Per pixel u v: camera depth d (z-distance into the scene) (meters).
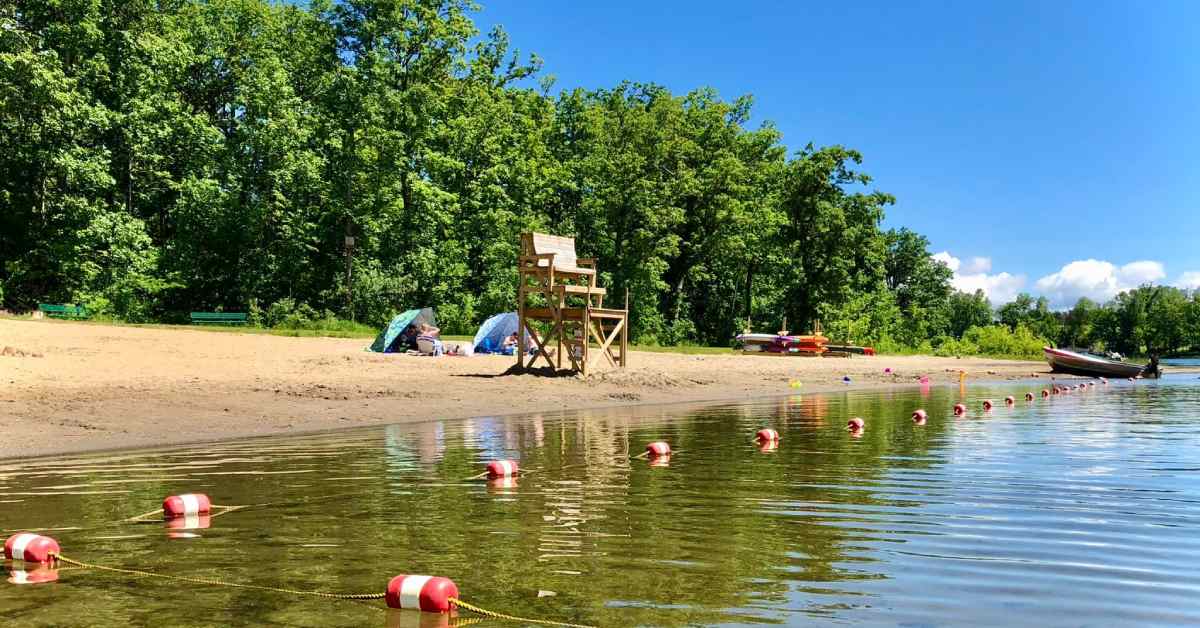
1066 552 4.96
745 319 59.28
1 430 10.27
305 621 3.69
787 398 19.81
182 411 12.32
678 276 56.38
